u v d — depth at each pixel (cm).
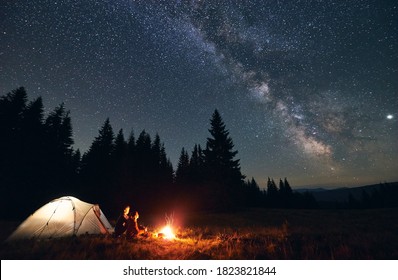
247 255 625
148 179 3806
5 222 1547
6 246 698
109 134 3797
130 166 3525
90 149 3622
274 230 1132
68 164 3319
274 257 607
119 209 3058
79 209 940
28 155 2656
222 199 3200
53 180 2875
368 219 2045
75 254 593
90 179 3353
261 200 6412
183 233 1082
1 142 2514
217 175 3472
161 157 5322
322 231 1073
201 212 3130
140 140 4662
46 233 843
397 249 645
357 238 787
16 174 2505
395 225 1470
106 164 3528
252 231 1219
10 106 2667
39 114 2944
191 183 4122
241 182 3591
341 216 2483
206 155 3719
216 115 3912
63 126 3359
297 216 2577
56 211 904
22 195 2489
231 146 3712
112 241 750
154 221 2081
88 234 868
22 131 2739
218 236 972
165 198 3997
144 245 726
